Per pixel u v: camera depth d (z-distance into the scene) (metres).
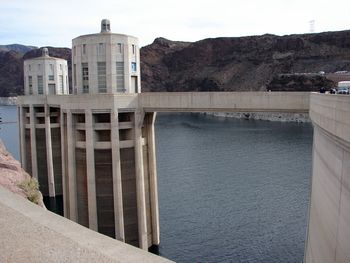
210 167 98.81
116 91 47.84
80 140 48.69
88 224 47.94
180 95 42.69
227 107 39.62
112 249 12.94
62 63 86.06
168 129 199.38
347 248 16.91
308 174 88.25
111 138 45.31
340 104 18.33
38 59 82.56
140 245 47.19
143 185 47.44
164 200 69.56
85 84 49.06
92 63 47.47
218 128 197.00
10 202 18.27
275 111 37.03
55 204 71.81
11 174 27.31
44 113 76.56
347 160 17.77
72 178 48.22
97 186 46.34
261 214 60.94
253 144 134.88
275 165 98.94
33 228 14.79
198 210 63.31
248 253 46.44
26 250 12.78
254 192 74.06
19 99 79.38
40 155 77.25
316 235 24.64
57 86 84.44
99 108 44.94
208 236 51.97
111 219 46.66
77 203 48.59
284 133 166.75
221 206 65.38
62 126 51.22
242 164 101.38
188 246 48.75
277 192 73.88
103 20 49.28
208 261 44.44
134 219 47.41
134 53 49.56
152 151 49.75
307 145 129.38
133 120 46.44
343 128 17.62
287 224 56.19
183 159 111.19
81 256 12.31
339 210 18.70
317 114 25.92
